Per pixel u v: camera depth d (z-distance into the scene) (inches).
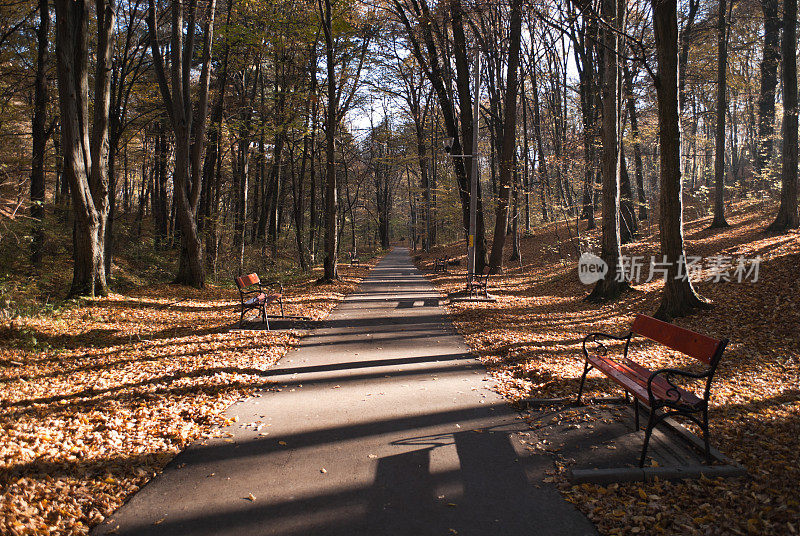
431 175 1471.5
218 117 755.4
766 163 898.1
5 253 581.6
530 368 268.4
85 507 130.6
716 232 689.6
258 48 767.1
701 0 887.1
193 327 380.8
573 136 817.5
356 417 198.8
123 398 211.5
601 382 241.6
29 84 675.4
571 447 168.4
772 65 839.7
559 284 642.2
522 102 933.8
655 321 199.2
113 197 633.6
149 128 998.4
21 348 283.3
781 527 118.4
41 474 140.4
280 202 1371.8
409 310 490.3
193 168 621.9
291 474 150.1
